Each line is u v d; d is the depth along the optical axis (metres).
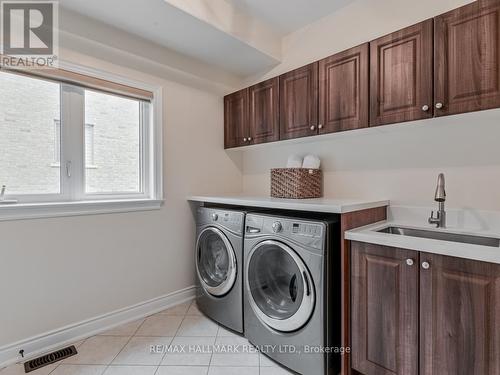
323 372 1.48
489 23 1.29
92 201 1.96
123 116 2.19
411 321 1.30
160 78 2.31
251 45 2.30
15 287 1.66
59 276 1.82
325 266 1.48
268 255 1.82
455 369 1.18
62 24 1.80
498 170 1.56
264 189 2.81
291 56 2.54
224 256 2.17
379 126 1.69
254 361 1.70
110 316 2.06
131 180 2.25
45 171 1.83
